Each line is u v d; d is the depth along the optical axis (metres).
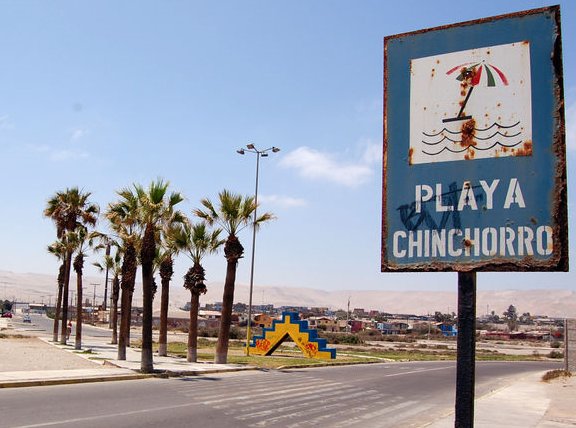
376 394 20.98
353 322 158.12
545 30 5.12
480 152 5.28
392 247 5.55
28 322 97.75
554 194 4.97
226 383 21.75
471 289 5.20
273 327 44.41
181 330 105.44
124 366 24.66
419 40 5.64
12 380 17.62
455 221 5.31
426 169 5.48
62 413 12.72
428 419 14.93
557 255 4.90
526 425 14.06
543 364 53.78
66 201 37.91
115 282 47.09
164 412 13.67
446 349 82.19
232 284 30.25
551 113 5.05
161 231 26.34
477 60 5.37
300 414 14.70
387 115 5.71
